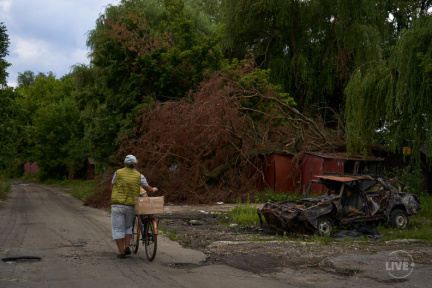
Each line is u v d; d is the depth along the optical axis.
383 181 11.57
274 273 6.28
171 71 24.33
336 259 7.10
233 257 7.45
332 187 11.87
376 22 26.42
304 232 10.36
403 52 14.38
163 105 21.95
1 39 21.72
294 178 22.64
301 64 27.14
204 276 6.03
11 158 23.94
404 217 11.50
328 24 27.97
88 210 17.66
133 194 7.23
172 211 16.42
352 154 19.03
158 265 6.70
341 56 26.33
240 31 29.62
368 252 7.77
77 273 6.09
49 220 13.21
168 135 19.34
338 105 29.86
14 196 27.95
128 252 7.36
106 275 6.00
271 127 23.33
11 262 6.77
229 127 19.97
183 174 19.95
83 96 30.67
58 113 53.91
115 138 24.38
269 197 20.39
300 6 28.00
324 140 22.97
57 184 51.66
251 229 11.63
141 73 24.69
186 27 25.44
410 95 14.20
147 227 7.23
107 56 26.09
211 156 21.62
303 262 7.03
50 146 54.16
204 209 17.09
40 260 6.95
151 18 33.12
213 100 19.09
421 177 18.94
